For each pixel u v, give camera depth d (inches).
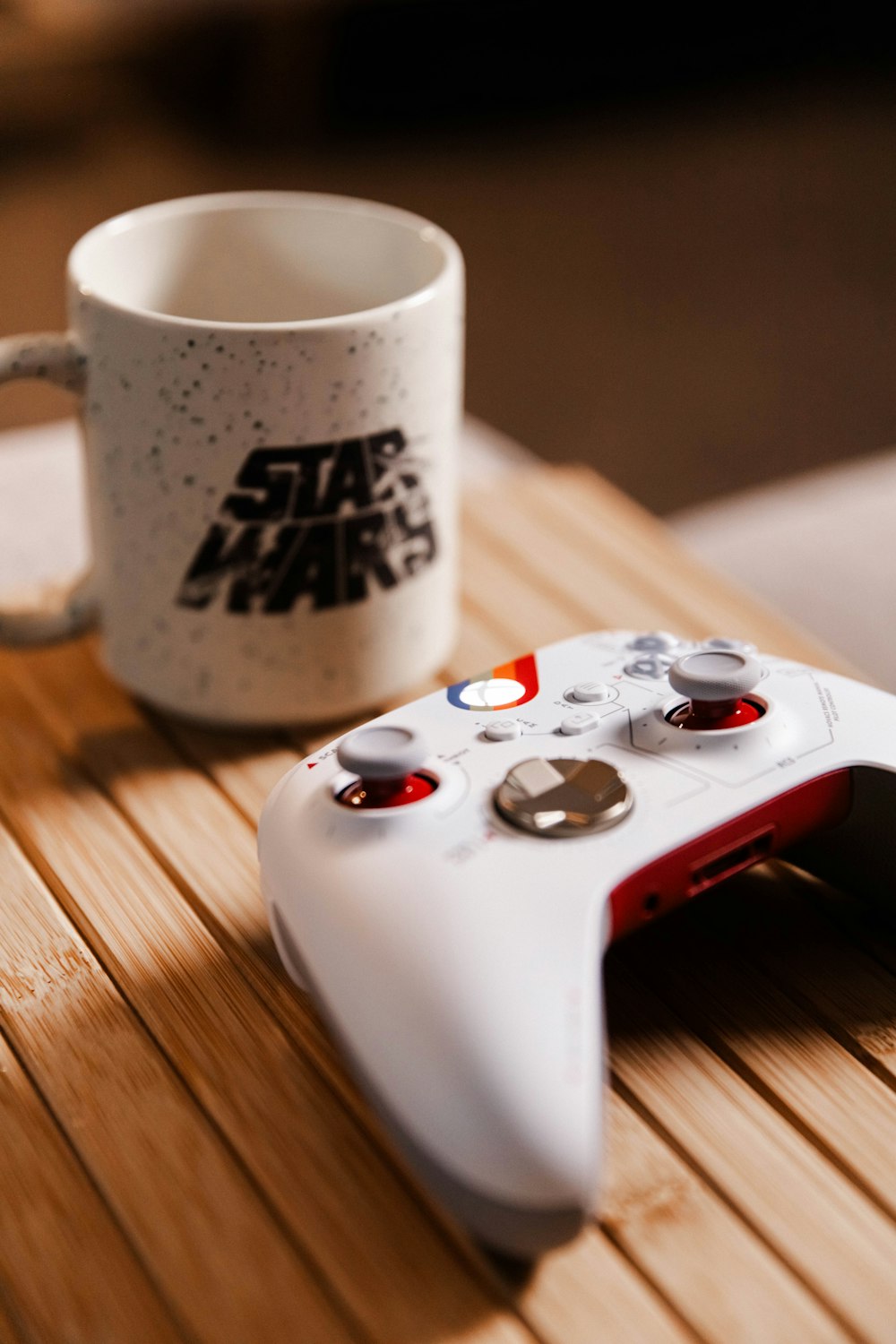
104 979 16.5
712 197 77.4
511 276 68.6
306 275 20.3
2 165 74.9
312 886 14.9
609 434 57.1
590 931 14.3
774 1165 14.7
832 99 90.4
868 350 63.4
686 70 91.5
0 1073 15.7
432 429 18.5
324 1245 14.3
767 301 67.2
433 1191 13.8
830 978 16.2
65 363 18.1
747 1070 15.4
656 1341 13.6
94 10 77.2
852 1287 13.9
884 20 95.9
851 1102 15.1
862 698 16.6
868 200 77.5
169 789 18.7
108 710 20.0
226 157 78.2
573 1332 13.7
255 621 18.5
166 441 17.8
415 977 14.1
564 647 17.3
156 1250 14.3
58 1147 15.1
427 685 20.0
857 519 26.2
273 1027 16.0
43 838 18.1
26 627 19.3
